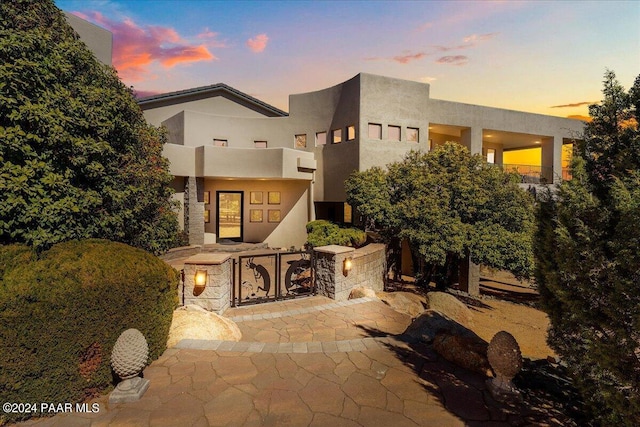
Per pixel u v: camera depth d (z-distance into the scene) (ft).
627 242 9.11
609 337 10.11
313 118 59.77
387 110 53.31
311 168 56.65
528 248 36.63
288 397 12.67
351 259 31.24
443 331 17.97
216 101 65.41
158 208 28.78
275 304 27.84
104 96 18.26
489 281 61.16
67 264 12.60
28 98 13.88
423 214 38.91
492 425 11.15
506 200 40.55
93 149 16.10
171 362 15.31
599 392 10.47
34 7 16.83
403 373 14.75
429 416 11.59
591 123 12.07
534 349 28.99
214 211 57.98
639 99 10.88
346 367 15.25
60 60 16.24
